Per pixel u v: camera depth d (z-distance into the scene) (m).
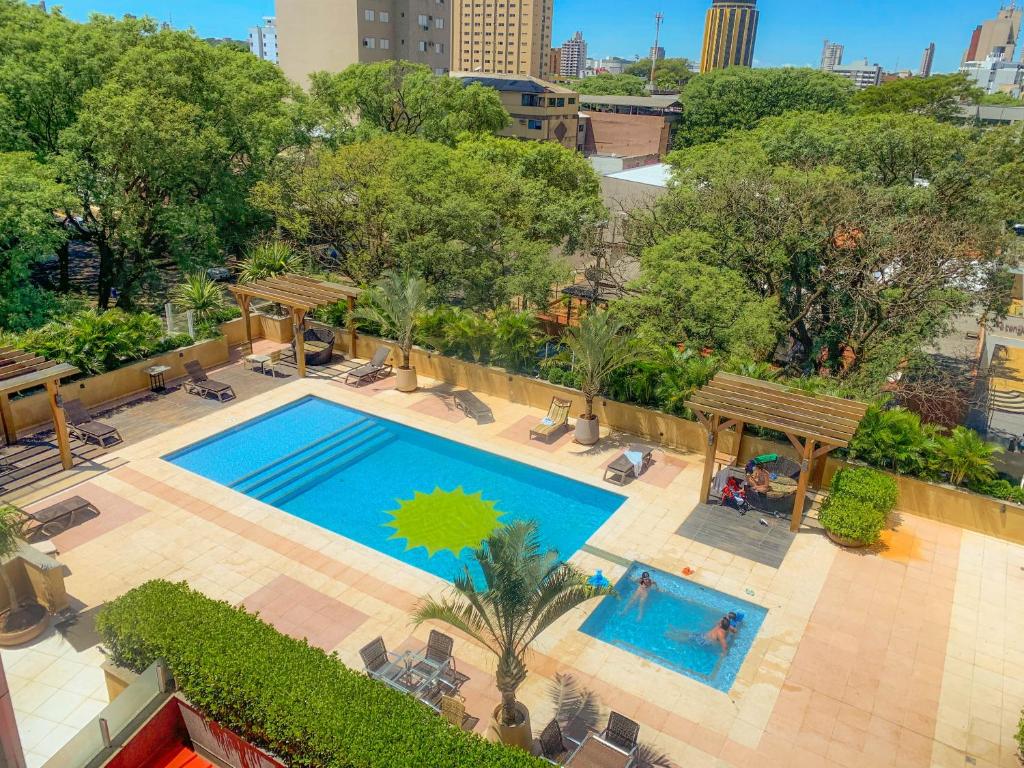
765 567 16.75
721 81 94.06
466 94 51.00
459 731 10.01
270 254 30.81
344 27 80.31
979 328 34.25
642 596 15.66
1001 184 34.38
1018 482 20.86
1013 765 11.77
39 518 16.50
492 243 31.48
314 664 10.98
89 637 13.73
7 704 9.26
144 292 36.44
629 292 32.22
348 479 20.22
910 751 11.98
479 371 25.64
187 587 12.70
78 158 29.89
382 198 30.16
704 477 19.06
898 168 34.34
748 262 28.88
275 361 27.33
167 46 33.62
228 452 21.19
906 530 18.39
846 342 28.33
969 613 15.39
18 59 31.20
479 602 10.74
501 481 20.41
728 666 13.77
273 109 37.41
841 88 92.12
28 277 26.12
